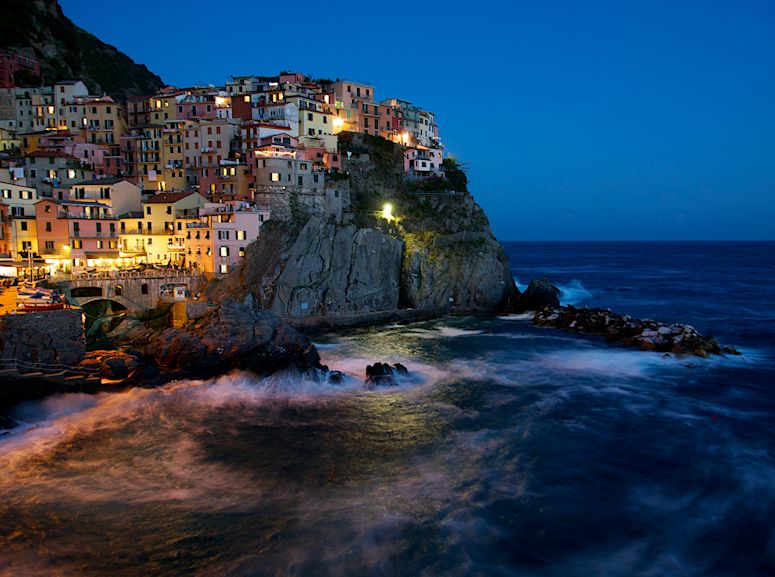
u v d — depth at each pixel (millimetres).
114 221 87312
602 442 41219
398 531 29781
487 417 46562
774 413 47281
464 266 99625
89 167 108812
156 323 76875
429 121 160375
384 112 138750
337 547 28406
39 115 128250
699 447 40281
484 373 59875
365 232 90000
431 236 103062
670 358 64312
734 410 48000
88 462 38062
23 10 153875
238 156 109625
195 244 88375
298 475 36188
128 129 129375
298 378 55188
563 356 66812
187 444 41062
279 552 28047
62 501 32875
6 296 60094
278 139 105500
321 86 134375
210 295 82125
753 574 26734
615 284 152500
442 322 90125
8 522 30656
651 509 32156
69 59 160375
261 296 81000
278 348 57562
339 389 54094
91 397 49469
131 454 39344
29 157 101188
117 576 26438
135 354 59594
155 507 32219
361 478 35750
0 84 133250
